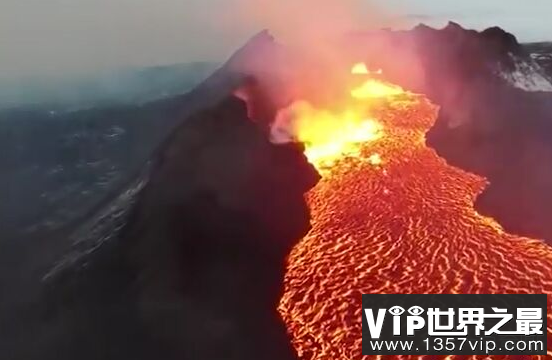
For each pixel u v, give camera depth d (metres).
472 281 21.56
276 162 32.25
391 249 24.45
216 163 30.20
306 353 18.28
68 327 22.20
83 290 24.11
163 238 24.84
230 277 22.80
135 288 22.86
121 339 20.50
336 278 22.36
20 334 22.91
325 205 29.41
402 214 28.16
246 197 28.34
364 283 21.80
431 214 28.14
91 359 20.00
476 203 29.81
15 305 25.83
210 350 19.11
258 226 26.47
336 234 26.23
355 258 23.83
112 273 24.42
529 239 25.48
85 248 28.55
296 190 30.48
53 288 25.62
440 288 21.11
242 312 20.88
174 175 29.53
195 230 25.14
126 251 25.31
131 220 27.84
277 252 24.92
